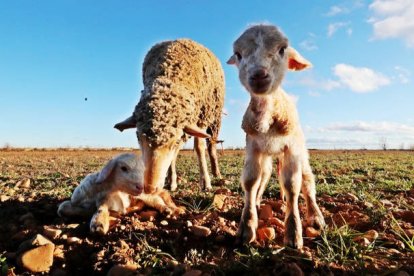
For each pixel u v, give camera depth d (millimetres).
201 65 1445
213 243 830
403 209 1118
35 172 2359
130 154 1021
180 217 1001
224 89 1680
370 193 1347
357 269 686
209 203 1152
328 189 1420
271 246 788
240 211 1061
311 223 937
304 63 887
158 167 1093
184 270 689
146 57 1549
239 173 2129
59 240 843
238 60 843
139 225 909
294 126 839
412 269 691
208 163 2820
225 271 695
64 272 741
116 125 1178
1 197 1250
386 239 838
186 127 1201
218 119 1671
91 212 1011
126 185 976
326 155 4613
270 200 1242
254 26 836
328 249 743
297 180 822
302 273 666
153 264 729
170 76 1325
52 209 1137
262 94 768
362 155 4582
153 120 1110
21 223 1004
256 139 856
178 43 1491
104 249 792
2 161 3545
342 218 919
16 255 786
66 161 3564
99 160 3748
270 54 789
